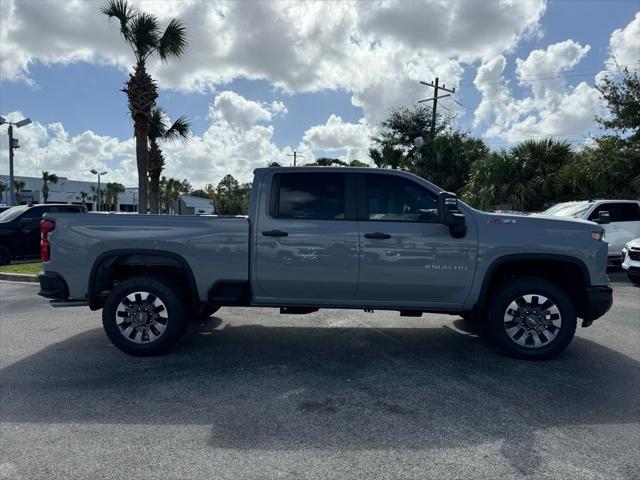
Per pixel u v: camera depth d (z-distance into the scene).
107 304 4.86
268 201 4.89
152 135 20.34
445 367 4.62
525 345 4.80
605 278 4.79
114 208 81.69
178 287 5.00
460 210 4.82
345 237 4.74
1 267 12.37
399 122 34.75
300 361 4.81
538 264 4.96
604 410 3.61
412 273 4.73
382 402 3.75
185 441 3.10
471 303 4.80
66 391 3.98
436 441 3.10
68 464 2.82
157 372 4.46
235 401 3.77
